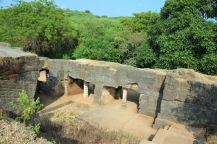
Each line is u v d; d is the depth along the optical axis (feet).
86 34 86.28
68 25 78.48
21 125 22.20
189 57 44.98
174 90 37.45
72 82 57.72
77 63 52.65
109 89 52.26
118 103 52.24
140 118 43.88
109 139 31.63
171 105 38.17
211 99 34.12
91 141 29.48
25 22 69.67
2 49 47.34
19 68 37.81
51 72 55.67
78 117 42.88
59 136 29.73
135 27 87.20
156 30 55.98
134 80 44.91
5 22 73.20
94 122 41.01
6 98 36.32
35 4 75.25
